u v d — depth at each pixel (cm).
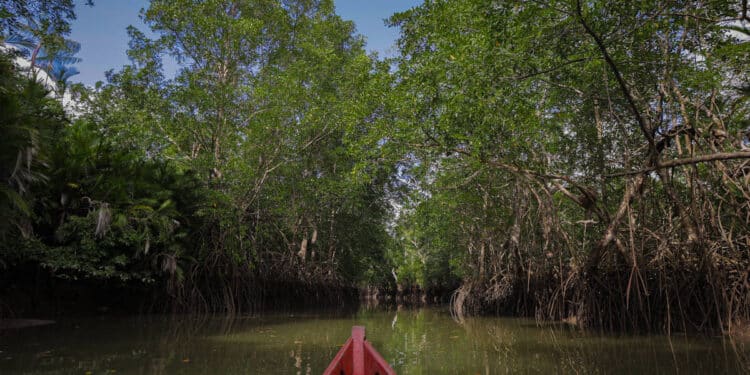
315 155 2695
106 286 1864
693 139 1238
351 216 3048
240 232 2161
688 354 877
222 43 2192
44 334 1198
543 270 1731
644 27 1095
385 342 1134
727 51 1080
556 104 1451
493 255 2258
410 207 2261
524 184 1814
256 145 2225
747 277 1137
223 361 836
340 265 3478
